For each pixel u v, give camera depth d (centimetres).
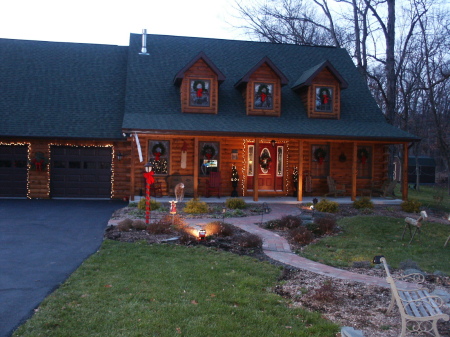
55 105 1764
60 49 2042
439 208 1792
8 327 459
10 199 1656
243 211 1397
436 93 3095
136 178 1714
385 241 1017
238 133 1534
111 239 919
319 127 1684
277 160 1842
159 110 1691
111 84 1912
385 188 1806
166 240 908
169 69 1895
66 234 982
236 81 1898
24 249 829
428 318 444
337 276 698
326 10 2778
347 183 1880
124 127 1455
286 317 506
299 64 2059
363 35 2673
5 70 1878
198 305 529
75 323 468
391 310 533
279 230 1096
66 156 1723
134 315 491
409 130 3588
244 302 548
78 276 642
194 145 1611
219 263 736
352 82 2042
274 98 1762
